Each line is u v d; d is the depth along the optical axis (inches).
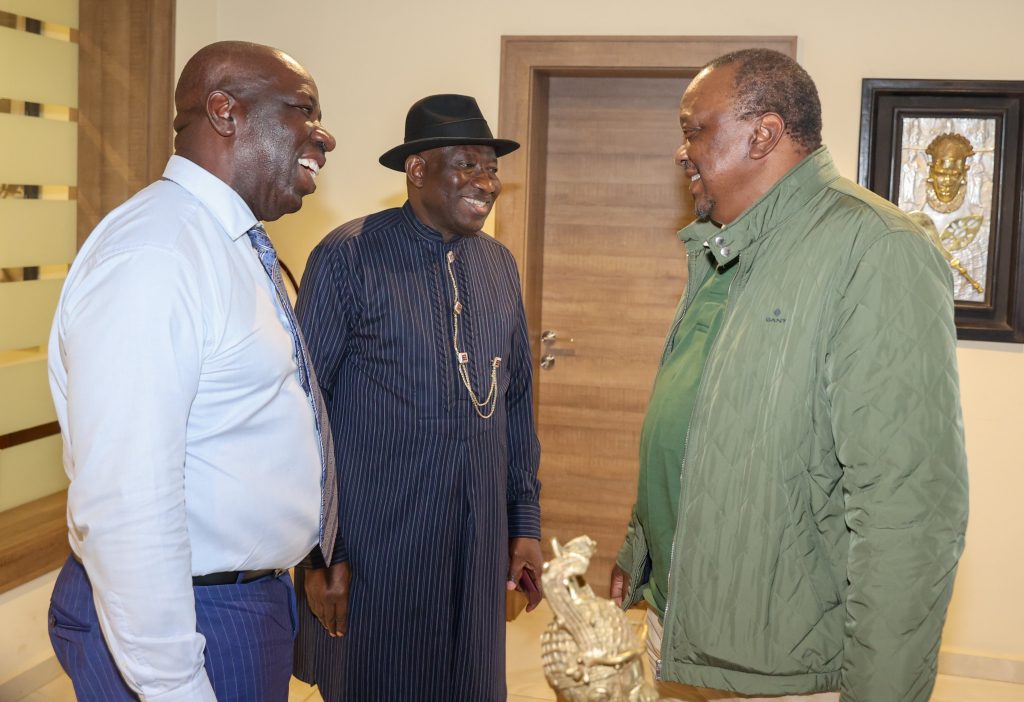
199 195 59.5
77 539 54.3
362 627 83.6
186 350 54.5
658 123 151.9
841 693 57.4
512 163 143.7
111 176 133.8
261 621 62.1
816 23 133.3
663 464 66.5
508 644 140.4
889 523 54.6
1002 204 131.0
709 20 136.3
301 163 63.1
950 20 130.0
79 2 132.5
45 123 128.6
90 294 53.9
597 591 161.0
